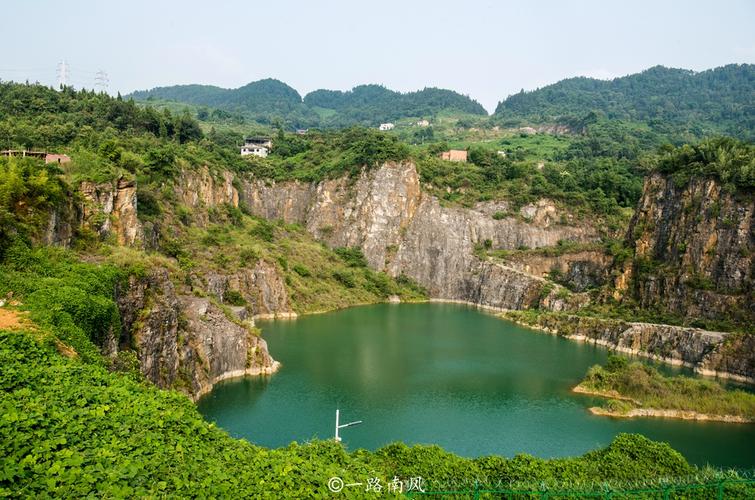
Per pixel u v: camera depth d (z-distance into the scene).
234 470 23.47
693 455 53.59
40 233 48.59
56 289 39.41
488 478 35.38
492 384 74.75
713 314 94.50
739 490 31.61
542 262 150.75
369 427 57.72
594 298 122.06
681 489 31.27
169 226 107.38
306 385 70.75
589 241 157.75
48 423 21.67
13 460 18.48
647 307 107.38
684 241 104.81
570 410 65.38
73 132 104.62
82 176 63.69
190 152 137.62
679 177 109.69
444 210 165.38
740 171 97.81
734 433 59.75
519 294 141.12
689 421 63.34
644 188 120.94
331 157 180.75
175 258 98.81
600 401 68.94
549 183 171.12
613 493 31.38
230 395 65.62
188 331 65.81
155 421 24.97
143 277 54.38
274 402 63.81
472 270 157.62
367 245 161.75
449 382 74.88
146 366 52.22
